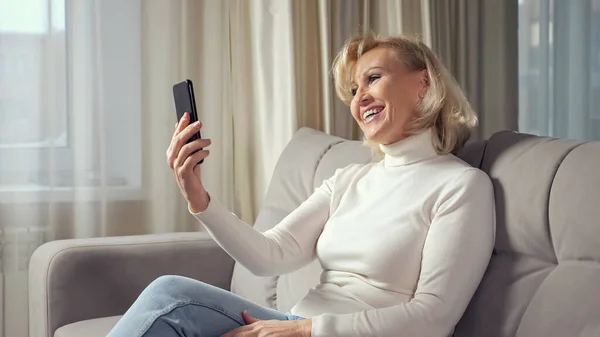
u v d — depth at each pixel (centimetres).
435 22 267
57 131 243
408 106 165
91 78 246
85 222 247
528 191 148
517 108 291
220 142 262
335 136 234
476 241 147
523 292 143
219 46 260
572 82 327
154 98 254
